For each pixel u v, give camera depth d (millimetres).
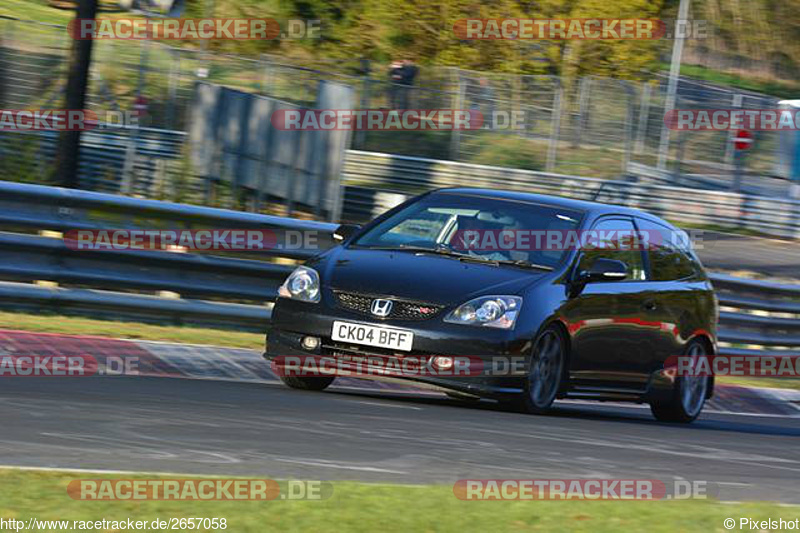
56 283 36062
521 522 14180
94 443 17297
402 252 28844
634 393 31156
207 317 38250
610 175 119188
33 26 95438
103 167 77500
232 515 13211
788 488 19891
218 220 38344
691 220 113000
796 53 193500
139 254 37031
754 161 125688
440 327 26375
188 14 148500
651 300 31219
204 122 78562
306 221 40312
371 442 19891
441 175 111562
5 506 12859
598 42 139375
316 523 13164
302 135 76125
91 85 103438
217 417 21125
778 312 52906
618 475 18969
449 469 17938
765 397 44031
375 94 113438
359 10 146000
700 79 177000
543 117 120875
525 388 27047
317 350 27156
